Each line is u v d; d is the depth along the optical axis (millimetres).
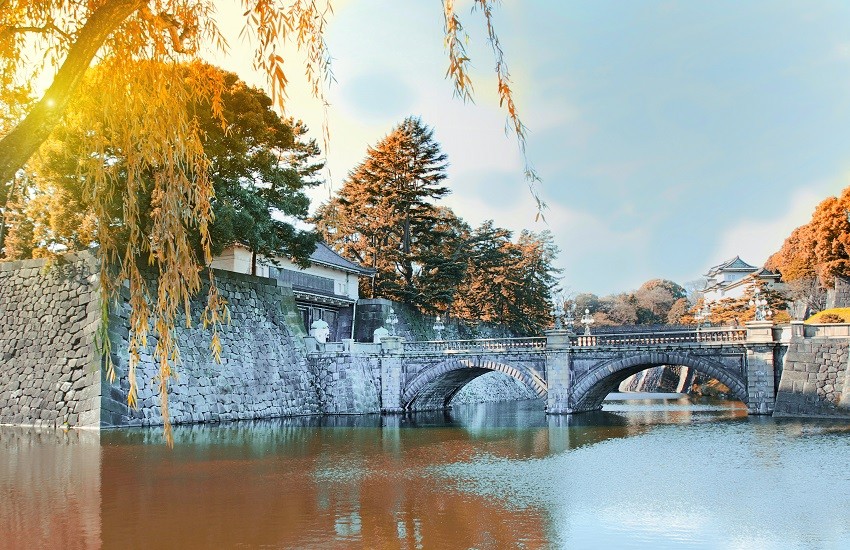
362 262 89875
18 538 19312
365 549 18469
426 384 64625
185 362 48125
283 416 56594
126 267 13898
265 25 10930
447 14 10102
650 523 21578
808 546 19125
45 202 44812
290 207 55438
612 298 165250
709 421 53344
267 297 58719
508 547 18859
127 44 11984
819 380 50188
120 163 14305
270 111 55344
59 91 8344
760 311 55031
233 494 25438
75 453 33625
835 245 78875
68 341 44062
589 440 42656
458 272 85938
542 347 60656
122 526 20609
